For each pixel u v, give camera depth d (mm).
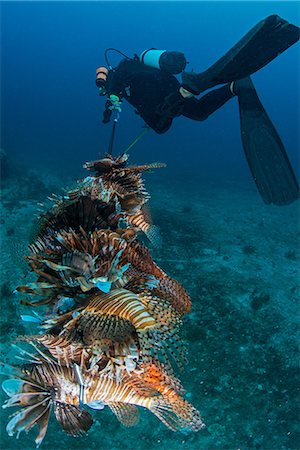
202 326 9312
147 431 6867
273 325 9664
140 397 1115
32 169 26609
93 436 6695
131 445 6617
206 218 18109
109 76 5691
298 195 3508
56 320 1073
